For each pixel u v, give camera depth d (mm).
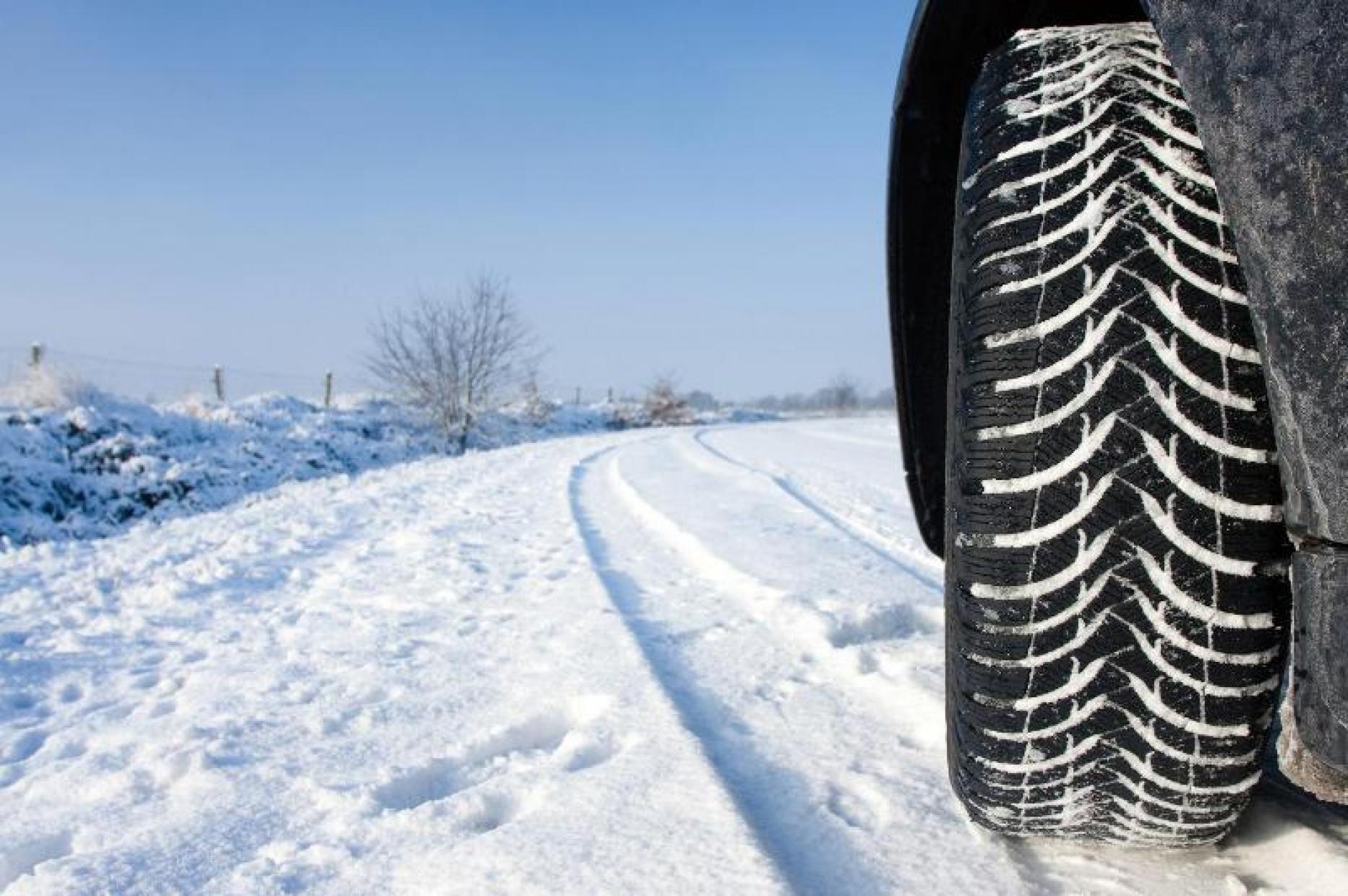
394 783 2139
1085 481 1273
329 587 4746
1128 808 1413
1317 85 934
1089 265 1274
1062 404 1277
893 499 8328
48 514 13688
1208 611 1258
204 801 2070
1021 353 1297
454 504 8609
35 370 16875
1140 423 1253
